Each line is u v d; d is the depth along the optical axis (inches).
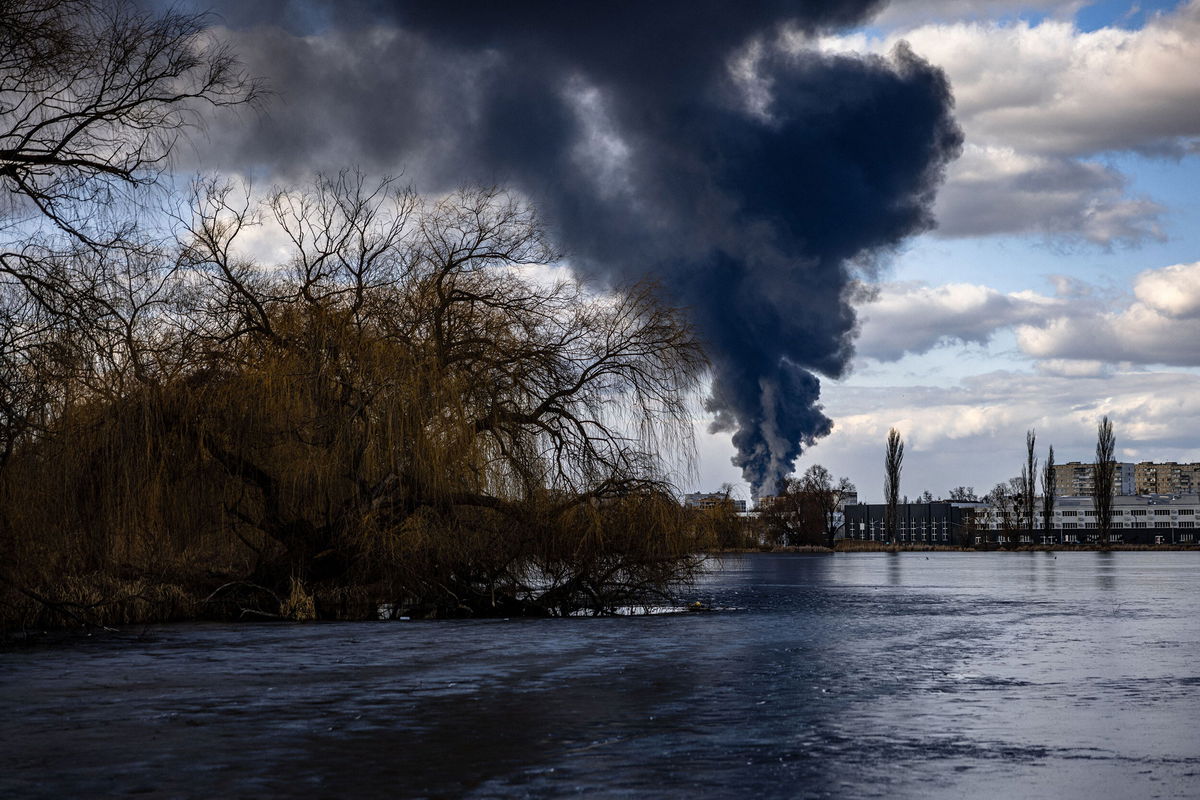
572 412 1478.8
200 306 1334.9
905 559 5895.7
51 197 989.2
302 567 1397.6
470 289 1455.5
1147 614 1640.0
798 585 2655.0
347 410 1333.7
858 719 685.9
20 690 807.7
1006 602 1947.6
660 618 1504.7
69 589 1270.9
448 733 640.4
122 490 1213.7
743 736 630.5
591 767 551.5
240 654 1030.4
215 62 1092.5
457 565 1460.4
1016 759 569.6
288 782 522.6
